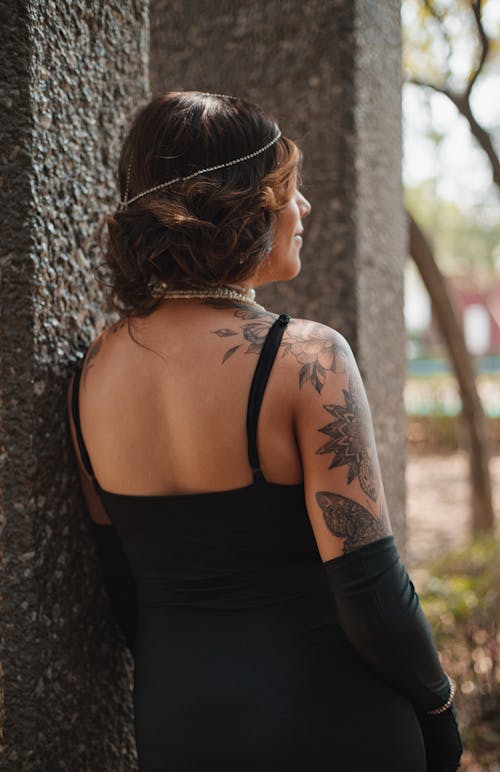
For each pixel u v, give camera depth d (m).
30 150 1.21
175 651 1.11
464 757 2.79
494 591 3.24
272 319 1.13
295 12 2.26
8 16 1.19
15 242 1.21
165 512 1.11
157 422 1.11
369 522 1.04
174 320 1.13
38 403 1.24
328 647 1.08
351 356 1.10
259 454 1.06
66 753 1.33
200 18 2.36
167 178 1.11
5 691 1.26
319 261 2.31
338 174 2.27
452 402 13.80
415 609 1.04
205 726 1.06
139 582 1.19
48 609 1.29
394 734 1.07
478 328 28.66
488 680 3.08
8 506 1.24
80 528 1.35
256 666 1.07
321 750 1.04
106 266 1.36
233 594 1.09
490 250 31.78
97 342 1.23
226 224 1.08
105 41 1.38
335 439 1.04
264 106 2.32
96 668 1.40
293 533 1.09
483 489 6.34
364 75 2.31
